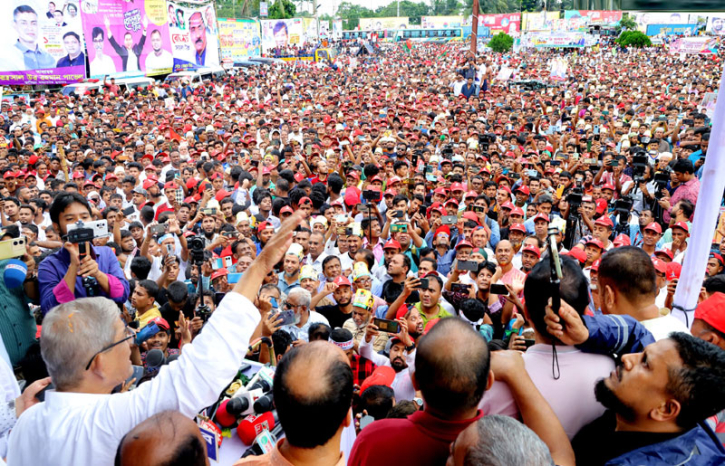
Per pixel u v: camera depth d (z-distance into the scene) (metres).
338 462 1.96
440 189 9.50
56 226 3.87
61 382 1.98
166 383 1.83
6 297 4.01
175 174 11.55
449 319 1.98
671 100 21.80
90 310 2.04
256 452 2.96
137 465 1.56
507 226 8.93
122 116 20.61
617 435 1.89
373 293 6.59
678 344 1.80
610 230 7.35
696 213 3.55
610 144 12.79
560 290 2.16
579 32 52.69
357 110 24.89
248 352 4.26
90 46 27.28
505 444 1.49
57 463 1.84
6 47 24.33
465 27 103.50
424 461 1.89
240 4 66.19
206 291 5.58
